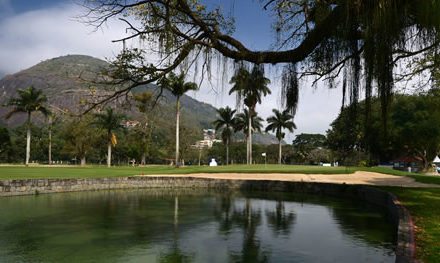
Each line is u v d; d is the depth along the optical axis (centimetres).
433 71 1288
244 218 1914
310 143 10788
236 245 1309
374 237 1439
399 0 606
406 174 4147
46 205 2298
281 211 2195
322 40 673
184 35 698
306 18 734
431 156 6356
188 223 1756
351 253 1186
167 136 8894
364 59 613
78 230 1559
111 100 675
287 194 3262
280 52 710
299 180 3697
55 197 2733
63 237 1422
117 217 1900
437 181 3281
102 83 672
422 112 5403
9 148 9012
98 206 2303
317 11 689
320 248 1261
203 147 11338
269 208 2327
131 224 1708
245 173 4434
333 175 4097
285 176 4084
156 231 1554
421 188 2533
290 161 11156
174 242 1354
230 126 8562
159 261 1107
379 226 1686
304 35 748
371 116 641
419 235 953
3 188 2622
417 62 1219
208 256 1160
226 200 2758
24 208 2158
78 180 3155
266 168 5169
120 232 1524
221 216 1973
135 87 688
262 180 3616
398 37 603
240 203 2581
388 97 604
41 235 1452
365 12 603
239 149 11675
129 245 1300
